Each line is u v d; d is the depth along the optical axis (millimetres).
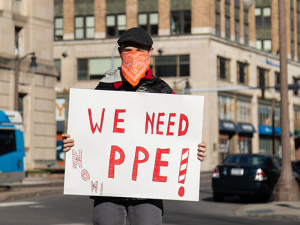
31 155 37375
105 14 61062
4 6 35594
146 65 4648
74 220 13352
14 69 36031
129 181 4664
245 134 64875
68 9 62000
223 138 60312
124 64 4633
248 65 65938
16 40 37094
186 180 4676
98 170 4676
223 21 60781
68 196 22016
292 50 77438
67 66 61594
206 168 56375
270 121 70938
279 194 19328
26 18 37438
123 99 4727
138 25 60062
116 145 4699
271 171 19844
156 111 4723
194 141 4711
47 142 38875
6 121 25750
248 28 66625
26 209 16281
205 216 14977
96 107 4727
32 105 37594
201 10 57875
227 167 19781
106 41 60500
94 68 60875
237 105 63219
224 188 19594
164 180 4672
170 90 4887
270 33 73625
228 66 61781
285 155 19516
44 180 31969
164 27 59031
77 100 4734
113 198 4676
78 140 4707
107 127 4719
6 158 25453
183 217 14523
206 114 56969
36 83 38062
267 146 70562
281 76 19922
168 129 4719
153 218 4625
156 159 4691
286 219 14352
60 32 62219
